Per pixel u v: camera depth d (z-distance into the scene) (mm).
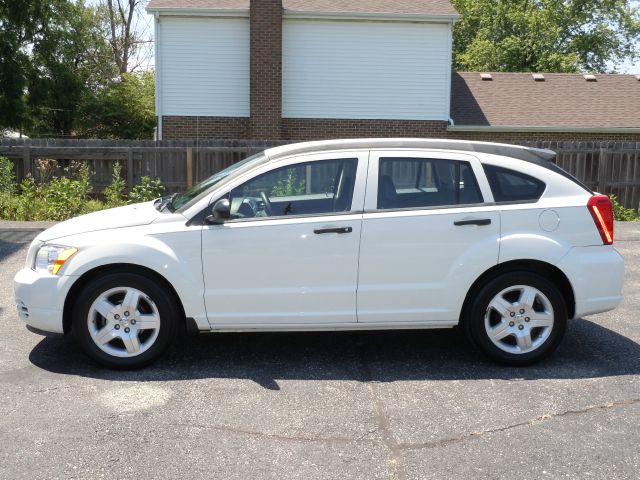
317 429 3932
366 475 3406
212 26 18297
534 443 3775
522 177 5051
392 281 4891
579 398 4430
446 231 4875
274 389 4547
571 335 5875
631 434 3898
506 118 19703
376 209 4910
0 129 35312
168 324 4844
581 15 38094
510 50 32438
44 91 35781
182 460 3535
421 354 5348
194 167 14938
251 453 3629
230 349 5410
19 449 3623
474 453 3652
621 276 5004
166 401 4309
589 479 3393
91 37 43250
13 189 13812
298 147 5113
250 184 4945
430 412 4191
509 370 4973
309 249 4824
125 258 4711
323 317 4895
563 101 20891
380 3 19047
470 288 4961
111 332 4809
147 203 5695
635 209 15820
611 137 19703
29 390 4453
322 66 18578
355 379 4766
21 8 32750
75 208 12633
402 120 18906
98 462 3498
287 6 18500
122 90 36750
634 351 5422
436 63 18750
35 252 4977
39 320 4797
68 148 14703
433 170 5016
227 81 18516
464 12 36781
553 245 4895
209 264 4789
